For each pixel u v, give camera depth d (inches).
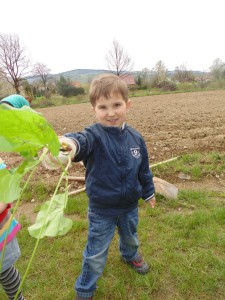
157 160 207.2
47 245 121.3
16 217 145.1
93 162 78.6
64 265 110.8
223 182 166.6
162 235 123.1
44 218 28.7
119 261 110.3
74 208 147.4
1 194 25.7
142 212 140.7
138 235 124.0
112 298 96.0
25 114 21.4
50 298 97.0
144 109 585.3
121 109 79.3
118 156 79.7
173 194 149.1
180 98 898.1
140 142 88.4
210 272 102.1
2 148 22.3
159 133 293.3
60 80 1723.7
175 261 108.1
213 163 186.9
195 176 174.1
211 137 255.3
